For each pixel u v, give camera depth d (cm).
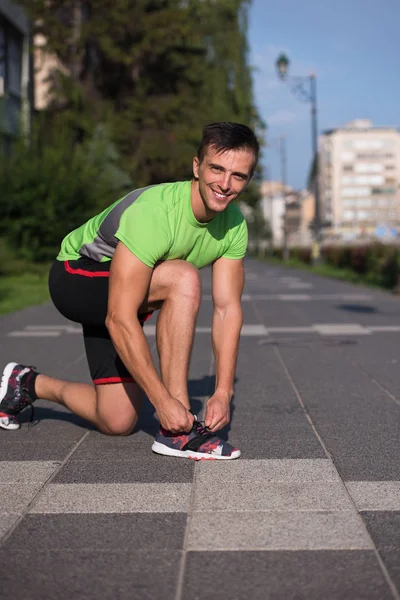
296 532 288
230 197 369
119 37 3384
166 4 3491
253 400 582
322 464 389
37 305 1575
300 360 799
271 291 2122
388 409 545
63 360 796
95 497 334
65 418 510
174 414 375
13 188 2495
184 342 390
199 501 327
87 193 2609
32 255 2505
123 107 3609
